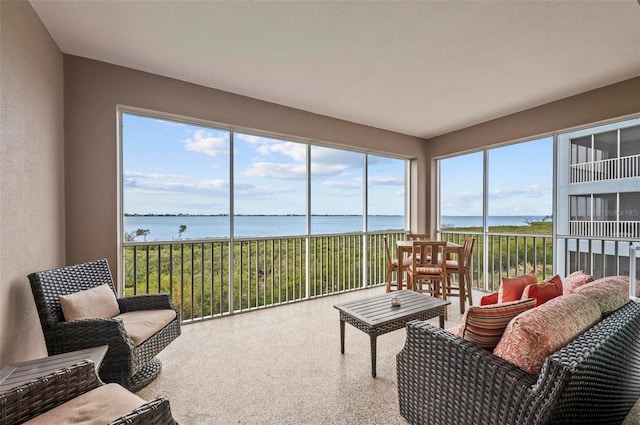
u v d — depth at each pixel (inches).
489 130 162.6
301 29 83.0
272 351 92.8
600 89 118.8
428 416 54.9
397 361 62.3
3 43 62.0
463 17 77.3
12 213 65.0
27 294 71.2
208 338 103.1
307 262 157.2
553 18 77.0
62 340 65.1
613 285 60.9
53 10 75.0
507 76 110.3
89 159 99.1
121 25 81.4
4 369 53.2
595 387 42.8
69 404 40.8
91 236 99.4
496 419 42.8
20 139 68.5
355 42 89.2
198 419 61.6
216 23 80.4
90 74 99.0
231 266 130.6
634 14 74.7
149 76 108.7
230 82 116.6
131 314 81.0
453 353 49.6
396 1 71.7
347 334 106.3
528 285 63.2
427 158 201.0
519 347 42.6
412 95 129.2
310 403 66.8
